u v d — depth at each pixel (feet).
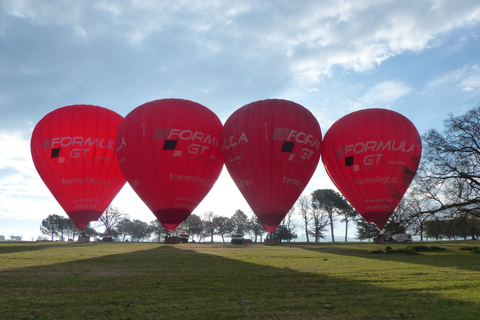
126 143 128.36
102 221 297.74
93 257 83.87
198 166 127.13
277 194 123.75
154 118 126.62
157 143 124.26
